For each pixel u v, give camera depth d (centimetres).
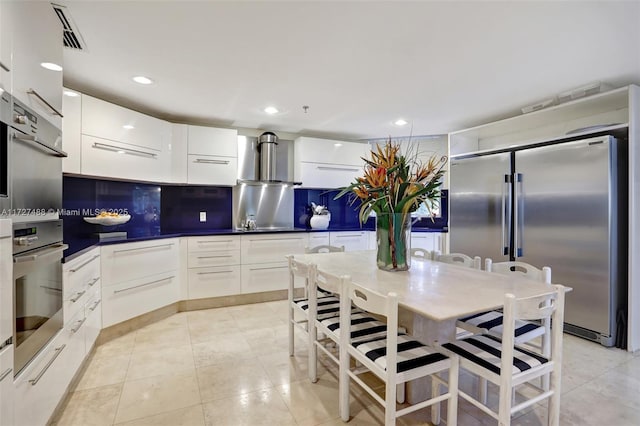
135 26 178
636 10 163
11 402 119
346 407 162
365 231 421
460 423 163
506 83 257
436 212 439
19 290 126
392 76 245
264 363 224
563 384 197
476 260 223
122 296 272
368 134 430
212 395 185
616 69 231
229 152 368
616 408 174
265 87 266
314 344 197
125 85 261
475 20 173
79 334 200
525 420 163
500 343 152
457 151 389
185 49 204
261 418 165
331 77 246
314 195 450
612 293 249
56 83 168
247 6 161
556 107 285
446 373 207
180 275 332
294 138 428
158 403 177
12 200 127
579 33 184
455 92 276
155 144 319
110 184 312
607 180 247
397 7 162
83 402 178
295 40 193
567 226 271
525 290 152
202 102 302
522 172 304
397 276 182
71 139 247
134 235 311
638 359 229
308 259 235
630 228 244
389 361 131
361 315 192
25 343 130
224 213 397
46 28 156
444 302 134
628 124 244
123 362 224
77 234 285
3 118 119
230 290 353
